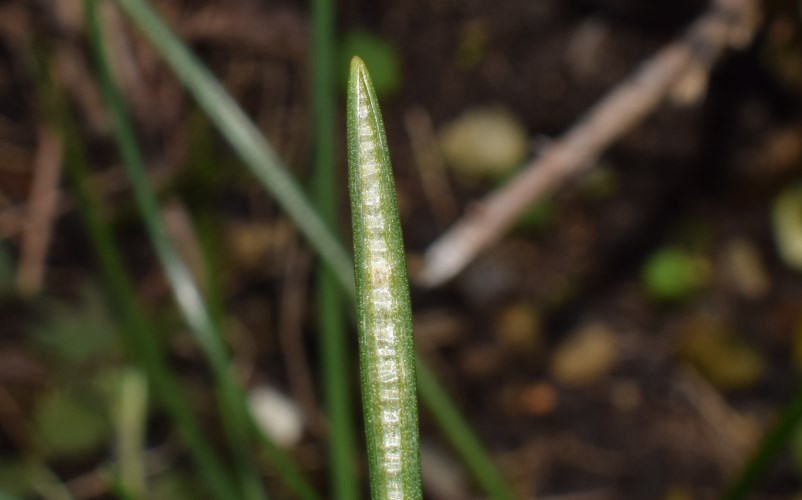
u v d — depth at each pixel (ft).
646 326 1.65
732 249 1.68
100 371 1.48
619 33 1.72
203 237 1.41
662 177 1.70
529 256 1.68
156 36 0.91
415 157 1.71
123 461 1.40
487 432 1.59
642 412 1.61
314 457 1.54
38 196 1.58
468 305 1.65
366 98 0.52
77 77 1.56
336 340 0.95
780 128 1.68
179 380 1.56
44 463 1.47
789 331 1.64
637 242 1.69
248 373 1.59
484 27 1.73
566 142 1.19
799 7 1.31
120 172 1.60
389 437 0.52
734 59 1.66
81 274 1.58
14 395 1.49
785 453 1.53
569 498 1.55
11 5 1.56
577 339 1.64
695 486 1.56
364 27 1.72
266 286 1.64
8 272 1.55
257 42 1.69
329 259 0.94
